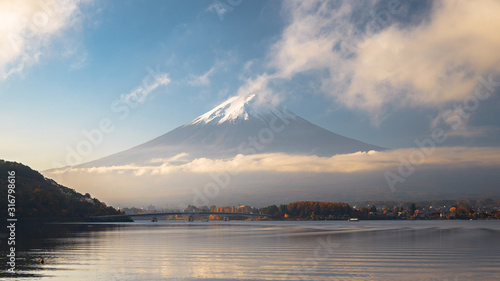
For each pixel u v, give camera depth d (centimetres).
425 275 3569
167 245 6506
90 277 3406
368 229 14025
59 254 5000
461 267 4016
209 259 4588
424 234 10231
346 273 3659
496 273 3678
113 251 5422
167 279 3347
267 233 11000
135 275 3506
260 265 4125
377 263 4284
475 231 12038
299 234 10344
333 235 9812
